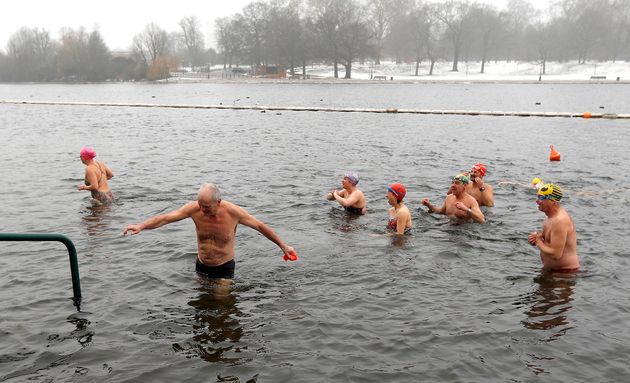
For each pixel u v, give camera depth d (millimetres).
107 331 6734
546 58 127125
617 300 7570
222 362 6094
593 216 11734
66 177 16062
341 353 6266
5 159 19609
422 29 121500
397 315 7168
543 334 6652
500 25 126125
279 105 50156
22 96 71750
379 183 15281
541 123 31969
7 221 11359
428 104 51000
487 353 6238
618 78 97125
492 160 19547
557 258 8484
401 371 5910
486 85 90062
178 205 12758
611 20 126062
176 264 8836
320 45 109125
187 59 162875
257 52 121875
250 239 10109
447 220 11336
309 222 11312
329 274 8539
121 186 14797
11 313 7145
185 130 29375
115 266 8750
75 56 126625
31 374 5824
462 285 8109
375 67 132500
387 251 9547
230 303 7512
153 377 5801
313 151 21516
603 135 26469
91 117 37688
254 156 20266
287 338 6598
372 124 31984
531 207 12453
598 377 5770
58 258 9086
